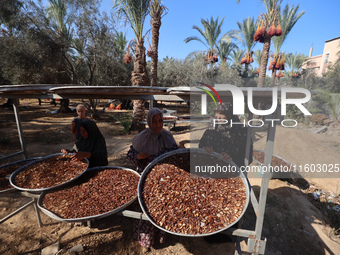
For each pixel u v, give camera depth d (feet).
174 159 6.28
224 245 6.77
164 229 4.23
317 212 8.89
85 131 8.29
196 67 46.98
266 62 26.32
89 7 31.37
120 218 8.00
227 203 4.90
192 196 5.07
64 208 5.06
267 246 6.79
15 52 30.35
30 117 32.94
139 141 6.82
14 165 7.82
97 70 36.58
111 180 6.39
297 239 7.20
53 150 16.89
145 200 5.03
